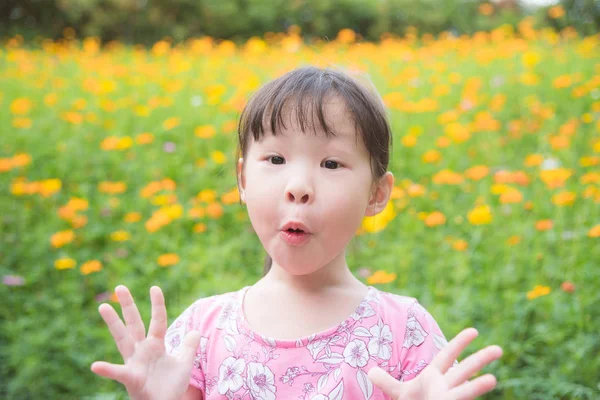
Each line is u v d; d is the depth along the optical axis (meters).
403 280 3.23
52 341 3.11
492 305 2.88
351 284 1.33
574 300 2.79
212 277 3.28
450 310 2.85
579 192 3.94
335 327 1.25
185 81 7.86
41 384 2.90
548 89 6.41
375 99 1.33
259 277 3.50
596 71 7.07
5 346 3.17
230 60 9.41
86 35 13.52
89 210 4.42
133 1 13.35
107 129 6.02
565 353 2.61
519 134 5.32
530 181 4.39
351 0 14.17
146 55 10.53
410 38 10.94
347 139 1.22
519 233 3.42
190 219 4.12
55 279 3.70
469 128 5.31
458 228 3.83
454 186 4.38
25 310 3.42
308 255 1.20
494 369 2.53
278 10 14.09
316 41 13.41
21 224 4.20
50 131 5.88
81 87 7.54
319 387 1.21
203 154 5.34
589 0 12.21
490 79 7.18
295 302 1.28
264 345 1.26
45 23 13.51
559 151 4.67
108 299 3.41
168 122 5.36
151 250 3.85
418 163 4.86
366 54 9.27
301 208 1.18
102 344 3.10
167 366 1.17
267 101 1.25
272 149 1.23
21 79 8.02
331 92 1.24
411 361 1.27
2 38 12.73
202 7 13.77
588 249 3.26
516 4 14.41
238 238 3.95
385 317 1.29
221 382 1.27
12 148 5.32
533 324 2.87
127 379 1.12
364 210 1.25
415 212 4.00
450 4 14.28
